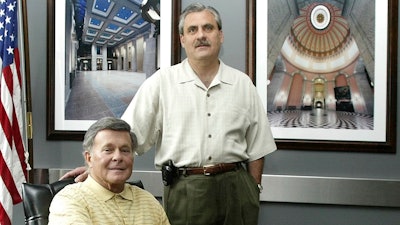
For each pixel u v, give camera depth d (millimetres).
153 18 2730
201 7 2084
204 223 2002
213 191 2008
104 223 1609
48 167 2773
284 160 2699
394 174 2664
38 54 2773
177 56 2709
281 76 2695
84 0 2756
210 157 2010
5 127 2455
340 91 2680
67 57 2764
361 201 2645
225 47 2717
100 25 2764
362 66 2668
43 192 1837
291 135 2691
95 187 1664
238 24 2717
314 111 2686
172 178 2041
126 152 1661
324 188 2658
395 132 2650
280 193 2674
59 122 2768
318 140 2674
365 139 2666
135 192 1777
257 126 2168
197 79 2082
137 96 2121
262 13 2691
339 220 2688
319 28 2682
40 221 1773
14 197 2465
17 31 2580
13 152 2486
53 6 2744
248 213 2066
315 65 2686
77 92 2770
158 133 2135
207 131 2027
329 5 2674
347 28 2670
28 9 2764
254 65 2686
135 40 2750
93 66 2768
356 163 2680
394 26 2637
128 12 2752
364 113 2664
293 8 2686
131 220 1680
